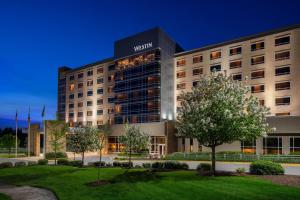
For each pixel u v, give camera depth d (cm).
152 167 3111
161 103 7200
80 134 3562
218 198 1520
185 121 2369
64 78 10412
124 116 7906
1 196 1914
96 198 1675
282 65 5859
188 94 2434
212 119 2181
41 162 3912
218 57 6819
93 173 2731
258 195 1545
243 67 6381
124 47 8138
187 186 1825
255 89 6159
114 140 7144
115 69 8450
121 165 3412
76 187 2086
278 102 5847
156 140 6406
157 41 7350
